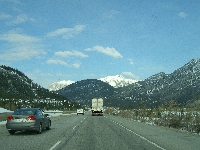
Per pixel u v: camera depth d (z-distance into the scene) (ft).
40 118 60.03
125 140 48.44
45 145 41.78
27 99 459.32
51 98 618.44
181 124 77.77
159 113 122.93
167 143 45.01
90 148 39.24
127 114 154.71
